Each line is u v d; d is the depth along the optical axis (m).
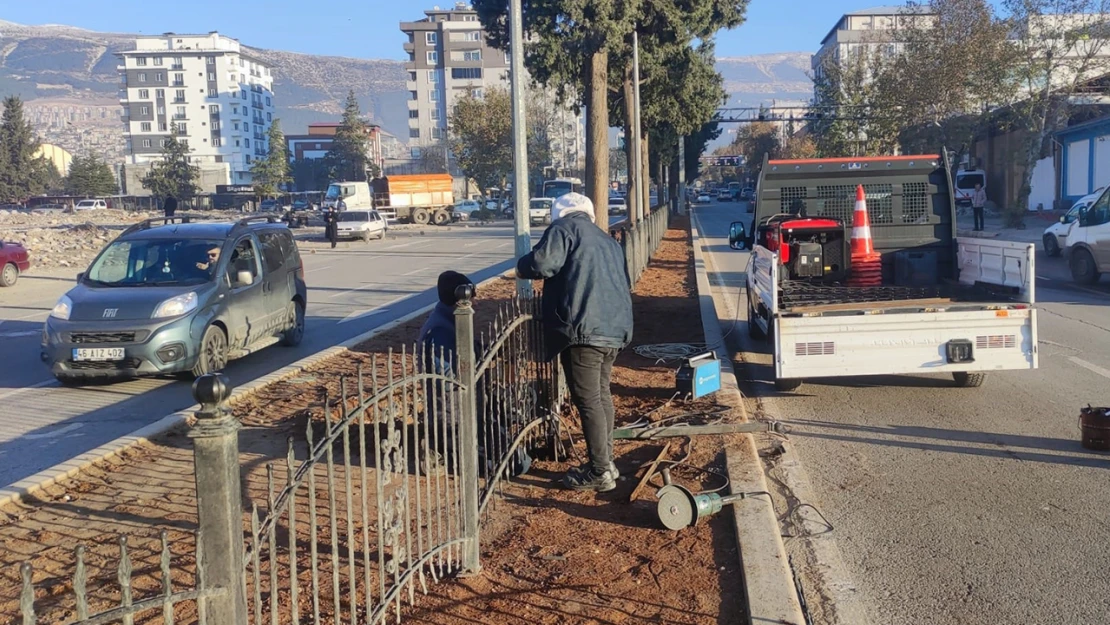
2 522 5.56
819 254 10.78
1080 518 5.62
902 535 5.45
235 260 11.53
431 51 131.75
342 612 4.19
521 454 6.38
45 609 4.32
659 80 30.92
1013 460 6.86
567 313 5.73
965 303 8.69
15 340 14.11
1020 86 37.97
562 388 7.80
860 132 53.62
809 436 7.67
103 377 10.55
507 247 35.31
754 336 12.31
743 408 8.03
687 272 21.91
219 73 160.75
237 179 162.38
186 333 10.23
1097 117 41.47
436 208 59.28
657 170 52.81
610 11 20.94
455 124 73.62
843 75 55.59
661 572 4.71
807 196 11.60
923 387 9.44
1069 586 4.70
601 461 5.95
